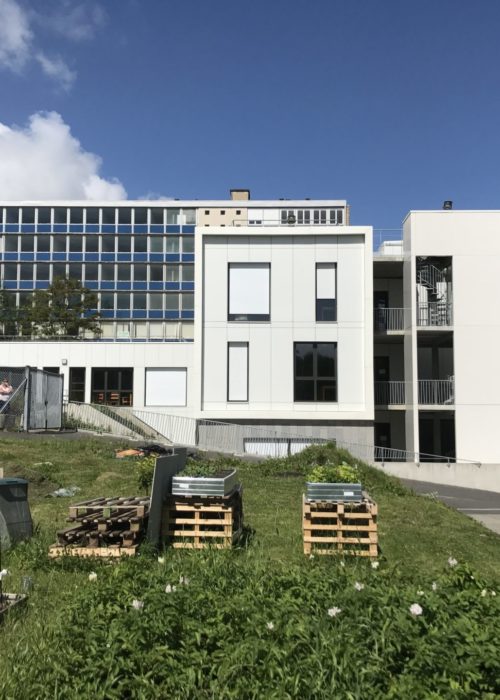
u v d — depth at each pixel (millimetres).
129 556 7121
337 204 86250
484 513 16656
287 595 4855
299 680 3648
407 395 27594
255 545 8492
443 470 23406
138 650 3977
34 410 21109
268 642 4023
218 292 26344
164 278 81938
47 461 15000
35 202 82562
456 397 26391
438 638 3863
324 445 20016
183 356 33875
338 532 8281
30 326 61094
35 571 6828
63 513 10078
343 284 26281
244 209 84938
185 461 9531
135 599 4578
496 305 26703
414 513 12219
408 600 4512
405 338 28125
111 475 13742
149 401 33656
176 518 8305
